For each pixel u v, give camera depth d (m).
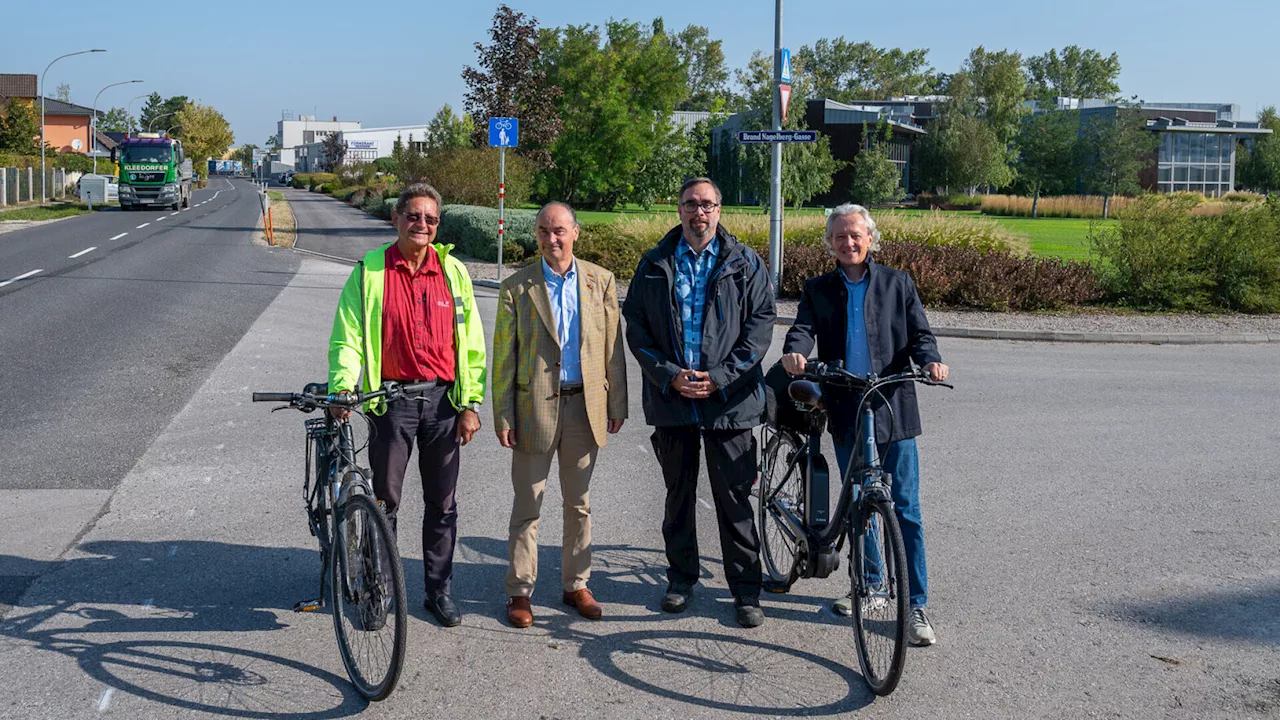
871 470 3.98
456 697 3.73
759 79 56.81
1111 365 11.70
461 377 4.33
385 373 4.23
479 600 4.69
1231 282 16.78
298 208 48.00
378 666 3.69
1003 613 4.58
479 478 6.66
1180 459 7.32
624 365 4.59
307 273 19.36
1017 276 16.77
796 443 4.77
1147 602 4.71
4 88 89.94
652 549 5.41
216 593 4.66
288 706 3.64
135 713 3.56
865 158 62.44
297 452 7.09
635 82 51.59
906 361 4.41
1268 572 5.09
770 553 5.12
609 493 6.38
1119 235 17.55
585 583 4.61
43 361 10.14
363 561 3.74
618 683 3.88
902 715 3.65
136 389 8.98
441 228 25.69
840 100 130.25
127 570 4.91
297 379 9.55
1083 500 6.31
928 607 4.65
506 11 31.81
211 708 3.61
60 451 6.98
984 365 11.58
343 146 100.56
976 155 69.06
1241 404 9.37
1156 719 3.63
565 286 4.43
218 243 26.17
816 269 17.44
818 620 4.55
